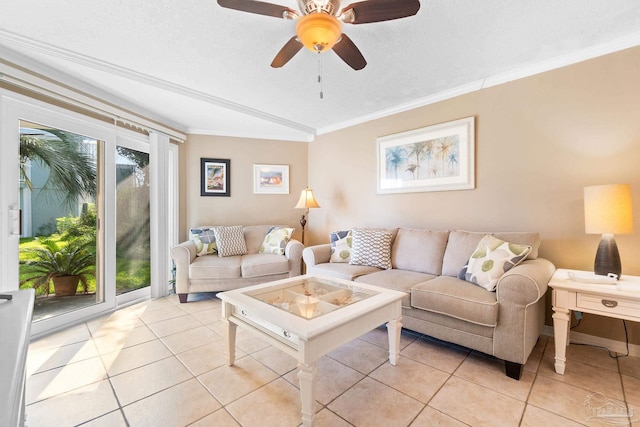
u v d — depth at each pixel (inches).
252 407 61.2
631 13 72.0
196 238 143.8
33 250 93.5
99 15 71.4
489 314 72.2
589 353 83.9
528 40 83.6
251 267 128.8
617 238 85.1
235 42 83.5
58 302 100.0
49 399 63.1
